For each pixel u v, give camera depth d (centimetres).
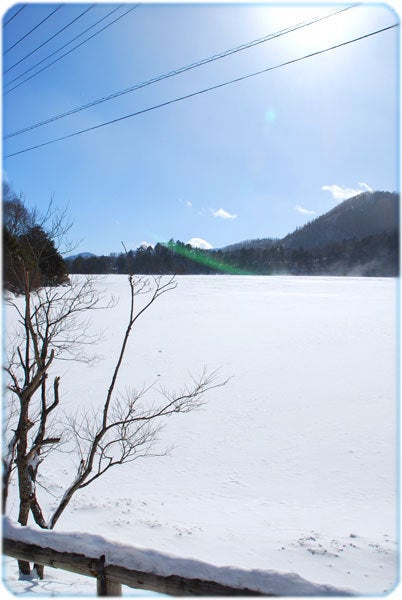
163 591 252
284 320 2861
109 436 1098
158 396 1431
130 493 827
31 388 508
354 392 1408
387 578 477
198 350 2083
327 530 655
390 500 784
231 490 845
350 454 981
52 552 298
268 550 559
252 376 1639
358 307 3456
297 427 1151
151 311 3309
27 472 500
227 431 1142
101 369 1777
